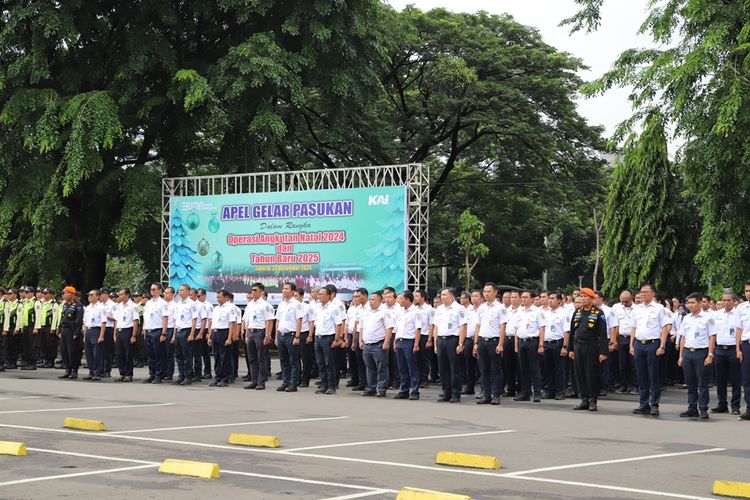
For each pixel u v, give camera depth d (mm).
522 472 8953
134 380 22062
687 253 25297
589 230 54562
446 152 45125
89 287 33000
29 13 28562
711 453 10695
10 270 30922
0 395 16984
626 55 23234
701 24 22250
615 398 19359
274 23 30906
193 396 17422
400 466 9172
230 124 30281
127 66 29219
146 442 10656
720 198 22594
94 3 30312
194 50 32656
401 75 42531
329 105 31859
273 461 9391
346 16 30203
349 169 24984
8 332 25297
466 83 39250
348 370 23688
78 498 7391
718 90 21438
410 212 24203
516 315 18469
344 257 24719
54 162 30406
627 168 25719
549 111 42781
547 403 17828
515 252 45656
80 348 22297
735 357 16531
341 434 11734
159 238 33469
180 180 28000
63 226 31188
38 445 10367
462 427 12867
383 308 18469
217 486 7953
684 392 21719
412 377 18047
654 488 8203
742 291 22328
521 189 44781
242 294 26359
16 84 29297
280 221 25766
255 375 20016
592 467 9336
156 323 21359
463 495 7449
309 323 19688
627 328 20703
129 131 32344
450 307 17594
